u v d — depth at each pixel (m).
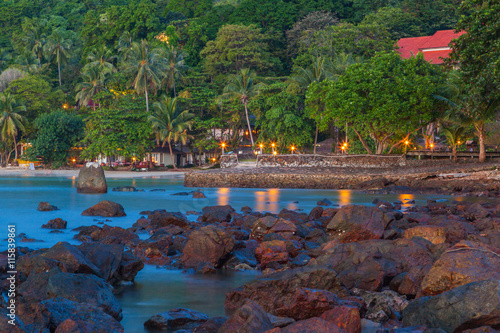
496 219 14.30
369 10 115.88
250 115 90.56
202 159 93.25
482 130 44.44
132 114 81.88
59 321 6.07
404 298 7.62
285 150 78.38
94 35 135.62
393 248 9.52
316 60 83.75
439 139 74.00
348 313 6.26
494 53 29.09
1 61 136.25
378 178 40.31
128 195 32.66
